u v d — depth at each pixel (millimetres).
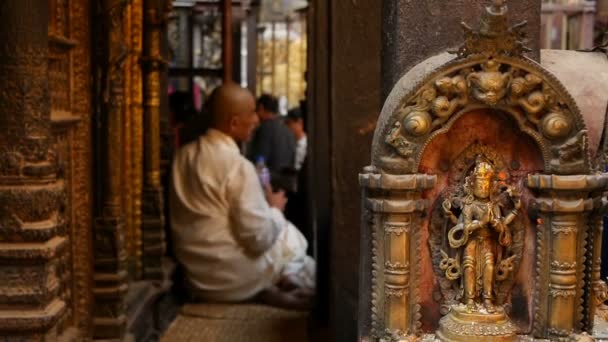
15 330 2551
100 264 3375
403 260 1855
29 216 2541
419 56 1970
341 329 3441
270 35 8914
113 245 3371
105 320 3361
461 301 1892
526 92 1810
